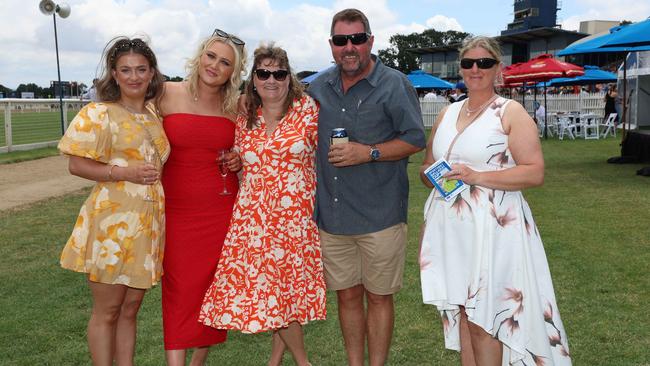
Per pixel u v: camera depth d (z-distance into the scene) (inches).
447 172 115.1
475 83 117.6
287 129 135.2
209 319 137.0
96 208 125.1
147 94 131.8
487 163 116.0
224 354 161.2
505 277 114.7
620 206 334.6
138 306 137.4
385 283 141.3
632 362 148.3
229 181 140.3
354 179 137.5
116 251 125.0
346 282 144.2
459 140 119.0
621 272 216.7
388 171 138.1
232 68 134.6
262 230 134.3
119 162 125.8
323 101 137.3
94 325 131.1
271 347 165.9
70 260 126.1
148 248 128.0
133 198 126.0
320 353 161.3
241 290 134.8
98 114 123.5
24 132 858.1
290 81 136.2
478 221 115.0
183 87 138.3
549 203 349.4
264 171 134.3
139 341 165.9
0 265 234.7
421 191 400.8
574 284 205.0
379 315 144.8
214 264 139.2
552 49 2465.6
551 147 720.3
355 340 147.6
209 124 135.0
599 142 791.1
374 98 134.1
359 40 128.7
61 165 566.9
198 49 134.1
